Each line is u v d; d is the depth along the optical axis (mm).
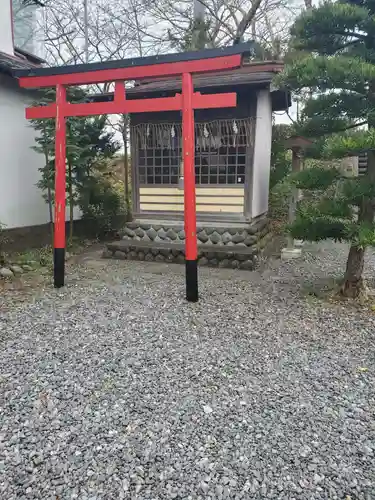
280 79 3436
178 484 1651
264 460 1786
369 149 3096
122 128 8805
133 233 6574
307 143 5418
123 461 1780
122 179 10406
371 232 3213
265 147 6766
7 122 6133
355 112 3492
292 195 5820
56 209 4473
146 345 2986
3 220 6152
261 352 2879
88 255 6438
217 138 6008
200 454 1823
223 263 5566
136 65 3975
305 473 1714
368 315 3576
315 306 3814
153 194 6547
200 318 3541
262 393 2336
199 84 5703
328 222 3650
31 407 2186
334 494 1605
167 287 4543
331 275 5020
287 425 2035
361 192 3330
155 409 2168
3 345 2988
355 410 2174
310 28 3453
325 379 2508
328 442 1912
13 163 6289
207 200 6285
